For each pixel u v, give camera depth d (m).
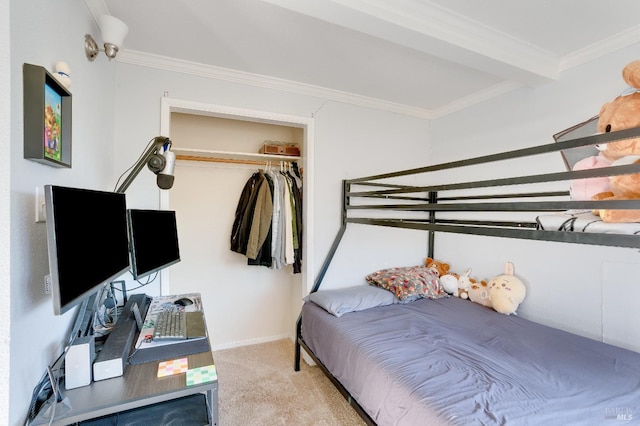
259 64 2.17
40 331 0.93
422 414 1.17
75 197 0.90
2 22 0.76
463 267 2.86
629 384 1.32
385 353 1.59
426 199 3.13
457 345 1.69
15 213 0.79
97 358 1.00
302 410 1.99
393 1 1.45
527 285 2.29
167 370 1.03
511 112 2.42
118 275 1.24
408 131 3.08
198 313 1.58
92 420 1.01
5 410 0.75
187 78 2.18
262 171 2.92
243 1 1.50
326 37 1.82
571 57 1.99
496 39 1.77
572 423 1.07
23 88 0.84
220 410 1.99
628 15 1.57
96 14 1.51
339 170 2.76
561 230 1.08
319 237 2.69
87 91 1.41
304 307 2.47
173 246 1.97
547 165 2.18
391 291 2.57
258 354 2.83
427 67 2.20
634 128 0.80
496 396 1.21
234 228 2.88
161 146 1.61
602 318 1.86
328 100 2.69
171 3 1.51
